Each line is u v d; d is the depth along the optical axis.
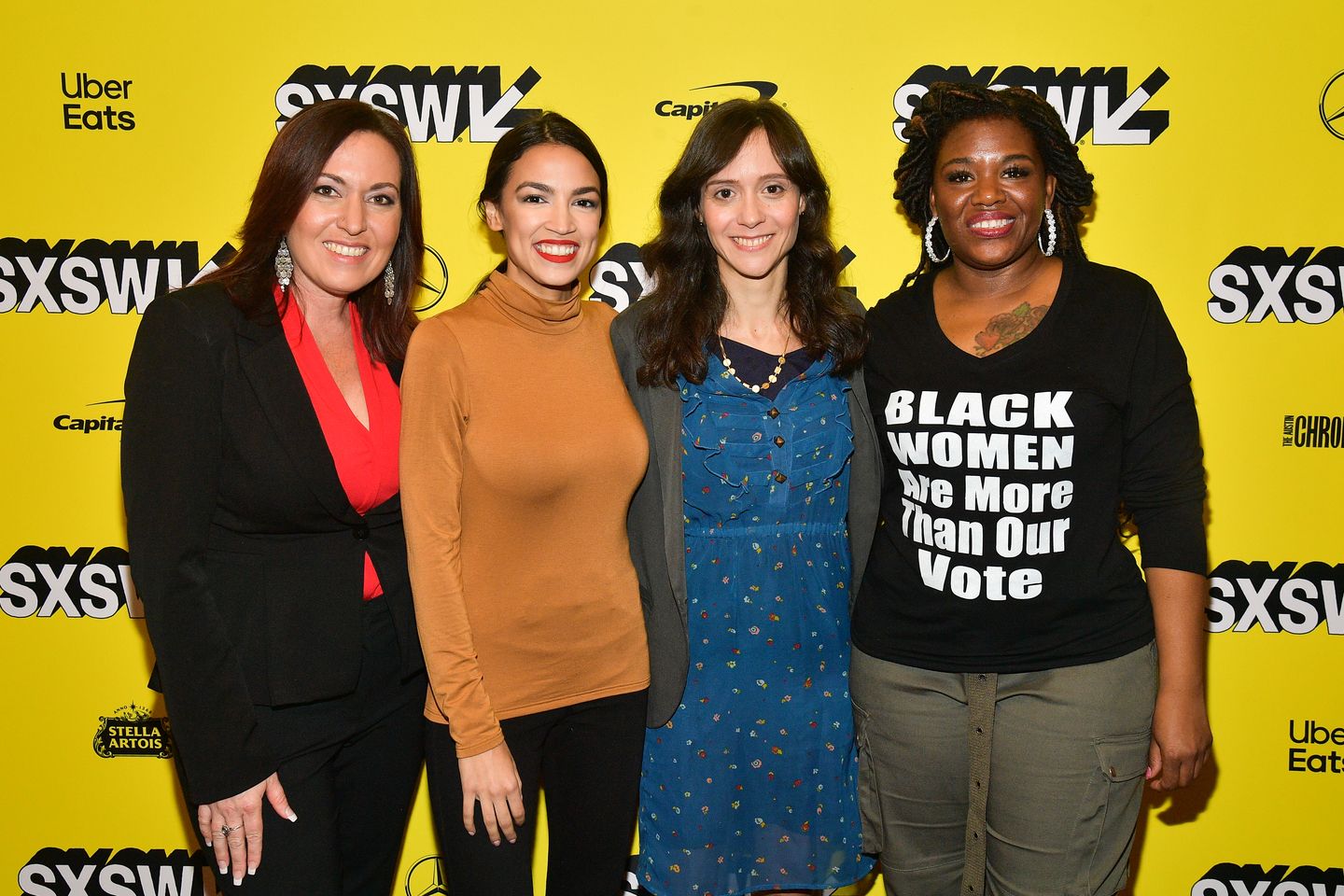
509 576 1.38
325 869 1.37
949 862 1.56
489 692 1.39
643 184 1.89
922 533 1.43
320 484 1.29
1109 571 1.38
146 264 1.91
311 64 1.85
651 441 1.50
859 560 1.59
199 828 1.30
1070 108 1.84
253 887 1.31
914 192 1.58
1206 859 2.02
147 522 1.18
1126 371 1.34
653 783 1.59
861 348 1.49
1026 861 1.43
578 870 1.55
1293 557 1.92
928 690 1.46
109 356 1.93
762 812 1.58
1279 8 1.80
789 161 1.43
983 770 1.44
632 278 1.92
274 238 1.30
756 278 1.49
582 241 1.40
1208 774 2.00
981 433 1.36
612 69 1.86
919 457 1.41
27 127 1.87
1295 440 1.90
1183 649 1.38
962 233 1.40
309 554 1.33
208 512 1.23
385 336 1.45
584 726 1.49
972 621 1.40
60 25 1.84
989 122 1.39
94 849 2.07
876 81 1.85
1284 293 1.86
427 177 1.89
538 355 1.40
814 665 1.55
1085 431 1.33
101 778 2.05
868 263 1.90
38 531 1.98
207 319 1.23
